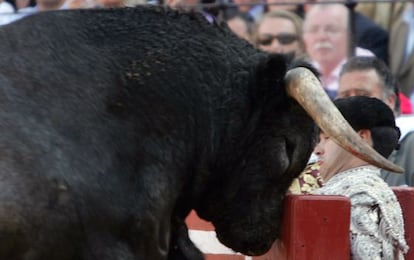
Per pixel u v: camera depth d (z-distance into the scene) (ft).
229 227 38.27
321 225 38.04
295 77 36.96
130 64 36.09
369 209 39.22
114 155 35.06
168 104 36.22
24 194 33.27
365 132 41.22
